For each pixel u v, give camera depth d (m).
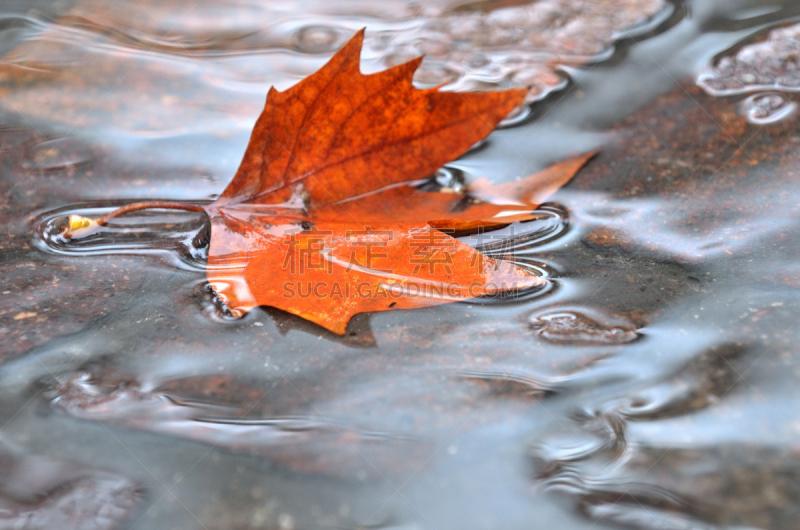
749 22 1.24
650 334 1.09
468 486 1.06
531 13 1.26
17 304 1.11
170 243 1.14
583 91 1.21
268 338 1.10
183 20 1.27
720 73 1.21
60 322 1.11
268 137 1.13
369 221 1.14
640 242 1.13
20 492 1.06
